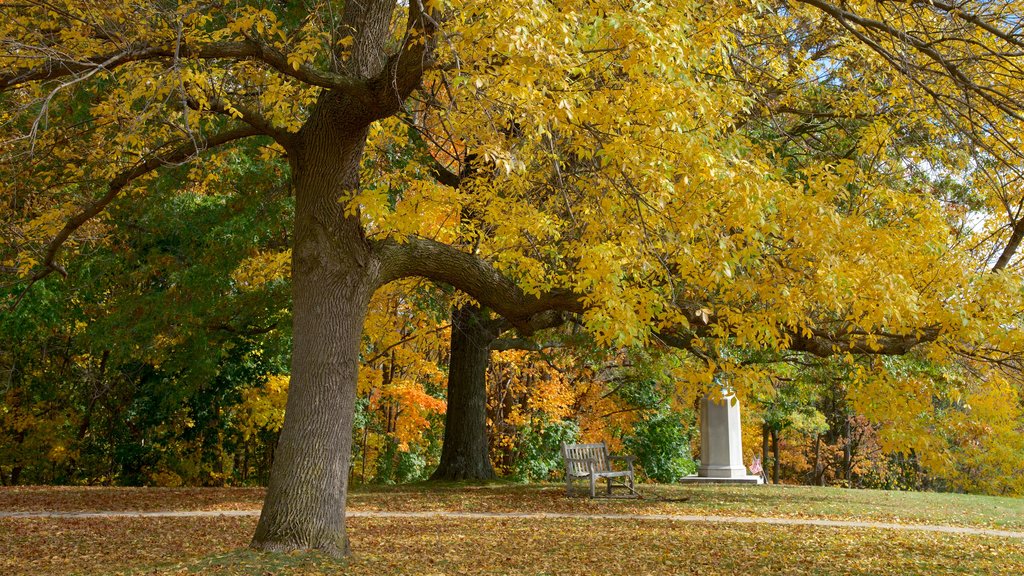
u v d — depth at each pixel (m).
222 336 17.17
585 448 14.76
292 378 7.84
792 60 10.20
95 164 10.52
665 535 9.66
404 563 7.45
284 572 6.65
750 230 6.12
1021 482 21.22
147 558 7.56
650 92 6.30
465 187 10.73
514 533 9.80
